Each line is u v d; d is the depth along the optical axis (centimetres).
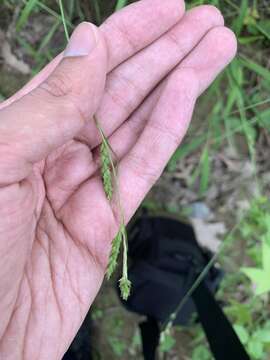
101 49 14
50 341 16
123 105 17
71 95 13
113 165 15
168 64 17
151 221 26
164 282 24
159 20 16
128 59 17
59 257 16
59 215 16
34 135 13
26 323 15
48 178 16
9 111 13
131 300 25
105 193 16
